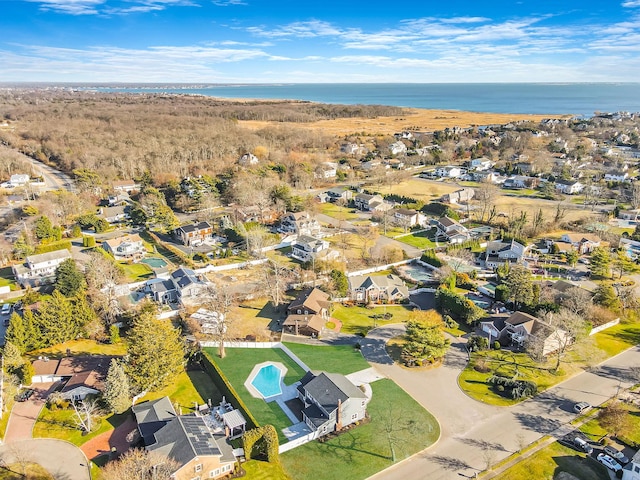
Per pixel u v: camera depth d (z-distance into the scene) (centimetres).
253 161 19275
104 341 7738
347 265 10738
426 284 9919
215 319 8000
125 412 5950
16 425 5750
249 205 14312
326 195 16650
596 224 12888
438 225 13438
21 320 7212
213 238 12619
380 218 14088
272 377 6819
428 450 5344
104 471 4922
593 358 7106
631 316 8388
